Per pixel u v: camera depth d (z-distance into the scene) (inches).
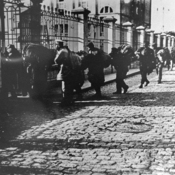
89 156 172.7
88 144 194.5
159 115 280.7
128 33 892.6
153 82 564.4
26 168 156.3
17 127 239.0
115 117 274.1
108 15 1139.3
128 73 715.4
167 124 245.6
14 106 324.2
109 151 180.5
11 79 349.7
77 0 1163.3
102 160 165.9
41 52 354.6
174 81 572.4
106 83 541.3
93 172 149.7
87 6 1155.3
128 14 1255.5
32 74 350.6
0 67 345.7
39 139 206.4
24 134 218.7
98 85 390.6
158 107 320.2
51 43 459.8
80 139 205.5
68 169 154.2
